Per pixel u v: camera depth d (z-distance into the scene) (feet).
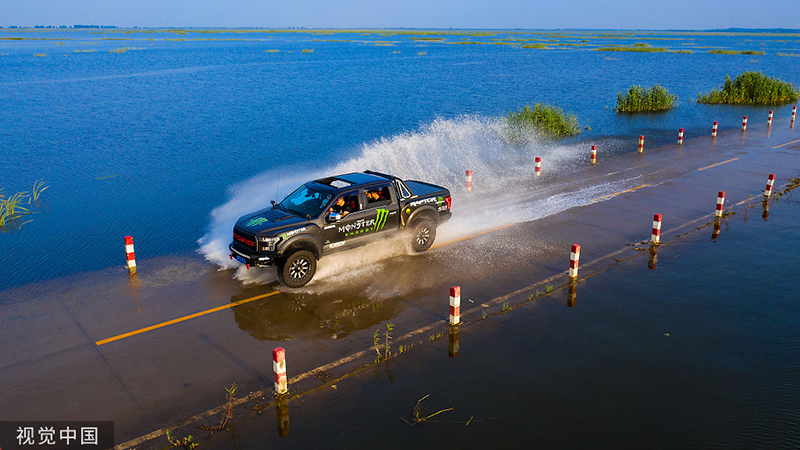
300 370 23.86
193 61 273.75
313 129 96.02
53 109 120.06
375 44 490.08
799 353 24.41
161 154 77.36
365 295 31.55
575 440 19.11
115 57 303.07
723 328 26.84
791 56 291.99
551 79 181.78
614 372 23.24
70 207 53.11
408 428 19.92
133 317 29.04
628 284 32.45
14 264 37.91
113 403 21.63
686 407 20.81
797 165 63.36
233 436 19.66
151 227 46.50
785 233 40.81
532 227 43.91
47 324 28.40
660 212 47.11
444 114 111.55
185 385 22.81
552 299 30.63
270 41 572.51
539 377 23.00
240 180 63.00
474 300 30.71
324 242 33.65
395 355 25.02
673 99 124.47
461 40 582.76
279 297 31.37
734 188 54.19
